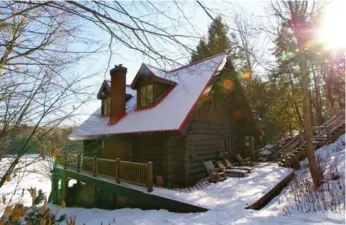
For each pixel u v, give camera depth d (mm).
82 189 14250
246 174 11211
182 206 6969
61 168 13883
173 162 10344
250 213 5938
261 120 20391
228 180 10281
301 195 7008
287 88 16109
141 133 10219
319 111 22438
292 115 21219
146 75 12242
